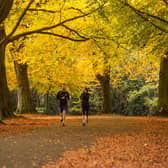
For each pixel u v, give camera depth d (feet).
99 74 130.93
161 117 95.66
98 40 82.48
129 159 34.47
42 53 110.22
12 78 151.12
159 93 98.94
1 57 86.79
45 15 79.87
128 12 70.54
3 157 34.30
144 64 136.77
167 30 72.54
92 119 90.27
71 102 188.75
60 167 30.32
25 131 57.82
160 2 71.46
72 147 41.19
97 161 33.04
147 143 44.52
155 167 31.07
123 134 53.72
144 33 73.77
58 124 73.00
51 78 141.08
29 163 31.73
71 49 106.63
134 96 181.37
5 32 95.09
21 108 124.16
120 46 83.82
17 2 75.00
